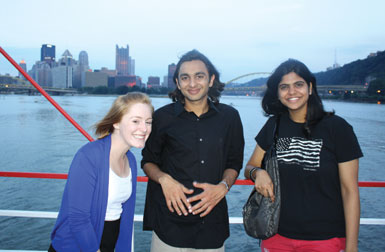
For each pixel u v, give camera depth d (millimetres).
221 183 1797
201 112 1961
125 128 1574
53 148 29734
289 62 1769
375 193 16031
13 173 2096
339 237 1682
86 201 1497
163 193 1873
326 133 1662
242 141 2049
